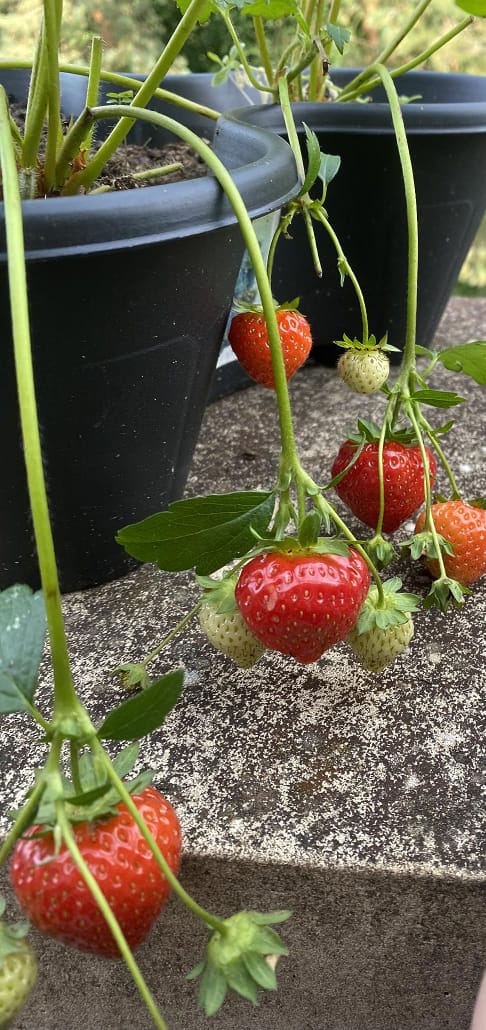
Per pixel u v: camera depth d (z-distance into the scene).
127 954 0.13
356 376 0.29
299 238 0.43
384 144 0.39
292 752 0.25
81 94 0.43
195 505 0.19
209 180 0.24
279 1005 0.25
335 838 0.22
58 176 0.29
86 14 0.90
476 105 0.40
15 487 0.27
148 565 0.33
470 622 0.30
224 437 0.42
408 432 0.28
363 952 0.24
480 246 1.02
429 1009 0.25
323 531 0.34
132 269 0.23
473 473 0.39
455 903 0.22
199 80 0.47
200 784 0.24
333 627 0.19
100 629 0.30
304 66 0.35
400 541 0.34
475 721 0.26
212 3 0.28
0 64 0.32
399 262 0.44
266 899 0.23
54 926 0.16
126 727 0.15
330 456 0.40
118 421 0.27
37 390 0.25
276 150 0.27
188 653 0.29
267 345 0.28
